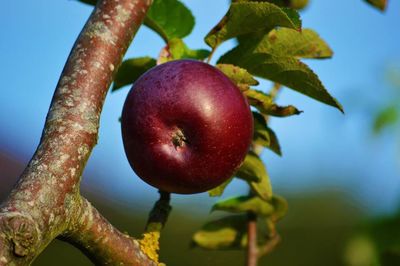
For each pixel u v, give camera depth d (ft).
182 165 2.23
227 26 2.36
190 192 2.28
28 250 1.80
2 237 1.78
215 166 2.23
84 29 2.15
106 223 2.05
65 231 1.97
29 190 1.89
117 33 2.15
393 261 3.12
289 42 2.43
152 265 2.15
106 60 2.11
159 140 2.23
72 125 2.00
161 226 2.26
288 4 2.68
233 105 2.23
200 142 2.21
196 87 2.22
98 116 2.05
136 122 2.24
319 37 2.45
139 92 2.25
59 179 1.93
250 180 2.56
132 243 2.11
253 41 2.43
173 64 2.26
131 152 2.27
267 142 2.49
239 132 2.23
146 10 2.20
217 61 2.44
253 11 2.31
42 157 1.95
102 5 2.17
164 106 2.22
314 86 2.42
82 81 2.07
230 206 3.07
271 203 3.07
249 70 2.46
